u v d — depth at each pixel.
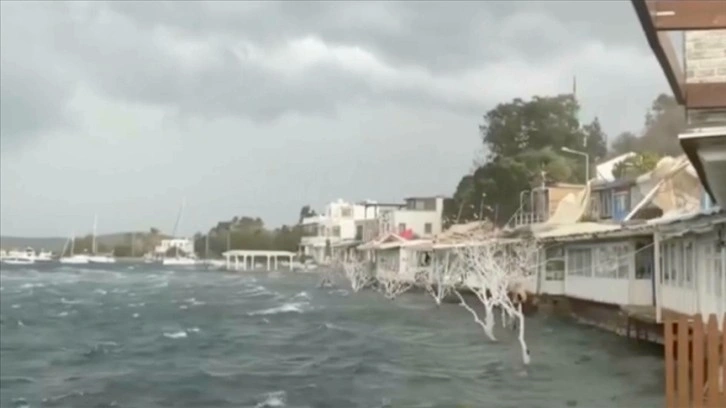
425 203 118.06
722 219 22.48
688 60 12.57
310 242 181.50
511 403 25.45
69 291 105.81
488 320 43.56
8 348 43.19
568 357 34.94
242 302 83.00
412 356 37.59
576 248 48.16
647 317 32.44
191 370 34.25
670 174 44.78
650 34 9.38
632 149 91.44
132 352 41.19
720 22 9.23
